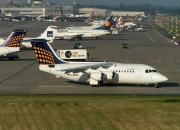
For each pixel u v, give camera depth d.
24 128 144.50
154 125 148.12
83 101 188.75
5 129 143.38
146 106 177.38
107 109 171.38
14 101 187.75
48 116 159.88
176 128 144.50
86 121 153.25
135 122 152.00
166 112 166.75
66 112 165.88
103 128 144.50
